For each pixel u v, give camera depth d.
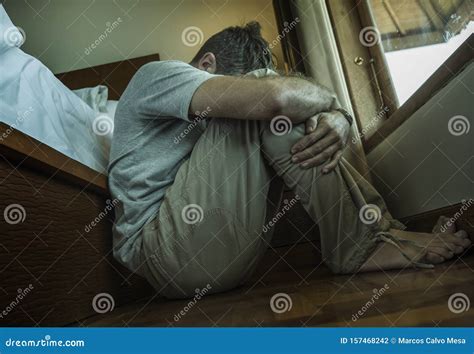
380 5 1.42
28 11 2.50
